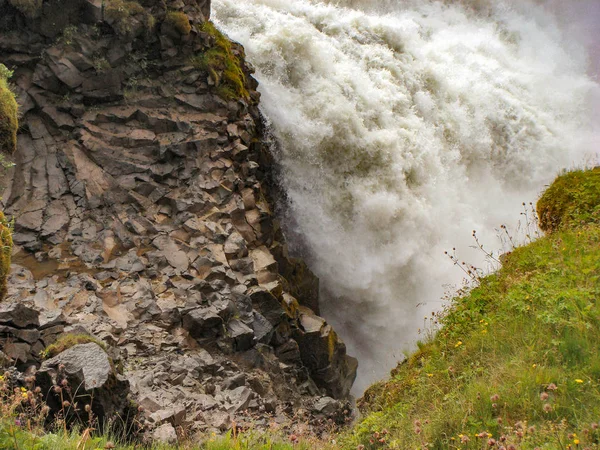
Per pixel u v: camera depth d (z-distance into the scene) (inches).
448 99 755.4
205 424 295.6
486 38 928.3
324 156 589.9
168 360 343.0
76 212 430.3
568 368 216.7
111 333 347.6
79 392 233.0
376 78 685.3
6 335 297.3
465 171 743.1
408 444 226.4
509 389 217.0
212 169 479.5
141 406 275.0
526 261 319.9
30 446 179.8
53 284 375.6
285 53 622.8
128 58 494.3
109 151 458.9
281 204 572.7
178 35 511.8
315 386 443.2
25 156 444.8
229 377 357.1
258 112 562.3
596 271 273.6
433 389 261.4
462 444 205.0
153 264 412.5
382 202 591.5
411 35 792.3
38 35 467.8
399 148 617.3
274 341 426.9
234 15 660.1
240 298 408.5
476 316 302.5
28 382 236.1
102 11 477.1
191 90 512.4
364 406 342.6
